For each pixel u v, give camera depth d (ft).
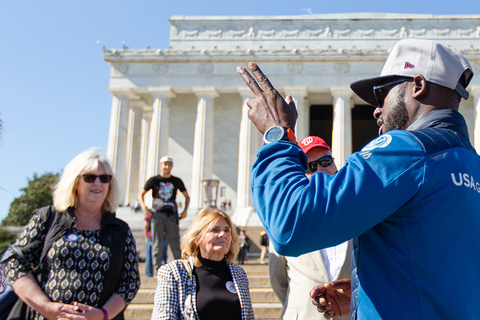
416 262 7.11
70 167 17.78
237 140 170.30
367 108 179.42
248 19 175.01
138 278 18.21
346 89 155.63
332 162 19.85
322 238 7.09
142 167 174.70
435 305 6.93
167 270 18.48
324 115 187.62
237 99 172.96
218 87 159.84
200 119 158.51
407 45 8.66
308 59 157.69
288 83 157.38
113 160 157.28
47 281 16.57
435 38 167.32
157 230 49.06
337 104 155.43
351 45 170.09
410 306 7.02
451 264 7.05
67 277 16.52
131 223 134.62
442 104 8.37
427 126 8.11
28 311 16.69
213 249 18.71
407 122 8.53
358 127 191.21
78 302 16.42
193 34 175.73
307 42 171.73
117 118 160.66
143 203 49.52
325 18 172.24
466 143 8.12
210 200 111.65
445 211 7.24
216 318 17.87
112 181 18.39
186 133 172.96
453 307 6.88
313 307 17.49
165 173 50.49
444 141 7.68
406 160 7.32
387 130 8.83
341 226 7.03
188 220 139.64
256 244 130.11
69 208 17.43
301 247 7.13
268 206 7.52
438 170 7.35
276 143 8.20
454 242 7.17
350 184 7.13
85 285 16.57
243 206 147.43
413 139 7.59
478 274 7.35
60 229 17.13
